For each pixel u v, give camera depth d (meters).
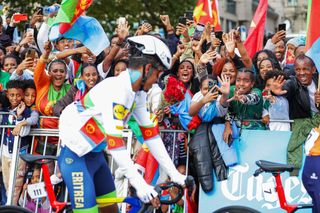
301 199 13.17
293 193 13.22
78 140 10.70
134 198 11.02
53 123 14.12
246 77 13.66
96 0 42.69
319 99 13.33
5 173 14.48
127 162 10.26
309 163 11.91
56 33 14.55
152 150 10.95
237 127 13.62
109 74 15.37
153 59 10.42
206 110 13.48
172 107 13.88
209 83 13.63
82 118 10.72
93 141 10.71
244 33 36.19
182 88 13.23
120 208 13.58
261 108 13.77
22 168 14.16
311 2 14.12
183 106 13.86
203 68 14.34
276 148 13.42
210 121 13.65
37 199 13.91
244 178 13.40
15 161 13.89
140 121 10.96
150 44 10.44
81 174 10.80
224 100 13.32
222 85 13.29
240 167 13.45
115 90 10.38
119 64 14.92
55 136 14.19
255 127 13.73
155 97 13.88
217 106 13.40
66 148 10.90
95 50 14.80
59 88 14.63
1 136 14.46
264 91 13.75
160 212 13.81
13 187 13.84
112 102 10.36
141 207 10.72
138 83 10.40
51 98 14.48
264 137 13.51
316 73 14.23
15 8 38.22
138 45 10.48
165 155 10.93
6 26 21.59
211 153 13.52
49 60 16.45
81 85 13.85
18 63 16.66
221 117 13.62
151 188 10.26
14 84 14.49
